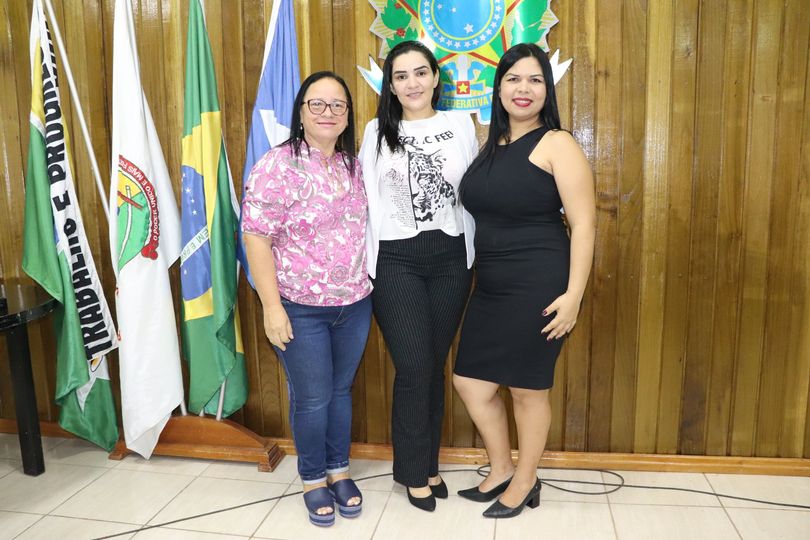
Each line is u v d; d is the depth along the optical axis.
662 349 2.33
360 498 2.09
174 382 2.41
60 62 2.46
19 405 2.32
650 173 2.24
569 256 1.89
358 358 2.07
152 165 2.33
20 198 2.59
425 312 1.98
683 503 2.14
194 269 2.33
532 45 1.88
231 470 2.42
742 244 2.24
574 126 2.25
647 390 2.36
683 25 2.16
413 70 1.88
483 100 2.27
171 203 2.41
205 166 2.26
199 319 2.36
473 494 2.17
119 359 2.44
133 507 2.15
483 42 2.23
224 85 2.40
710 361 2.32
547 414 2.03
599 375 2.38
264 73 2.24
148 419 2.38
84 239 2.35
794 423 2.32
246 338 2.54
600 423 2.41
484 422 2.11
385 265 1.97
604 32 2.19
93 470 2.42
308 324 1.92
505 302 1.92
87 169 2.52
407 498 2.19
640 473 2.35
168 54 2.41
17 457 2.53
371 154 1.97
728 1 2.13
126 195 2.28
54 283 2.29
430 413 2.11
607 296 2.32
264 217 1.82
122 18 2.22
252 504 2.17
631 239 2.28
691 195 2.23
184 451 2.48
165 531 2.01
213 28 2.37
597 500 2.17
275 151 1.85
